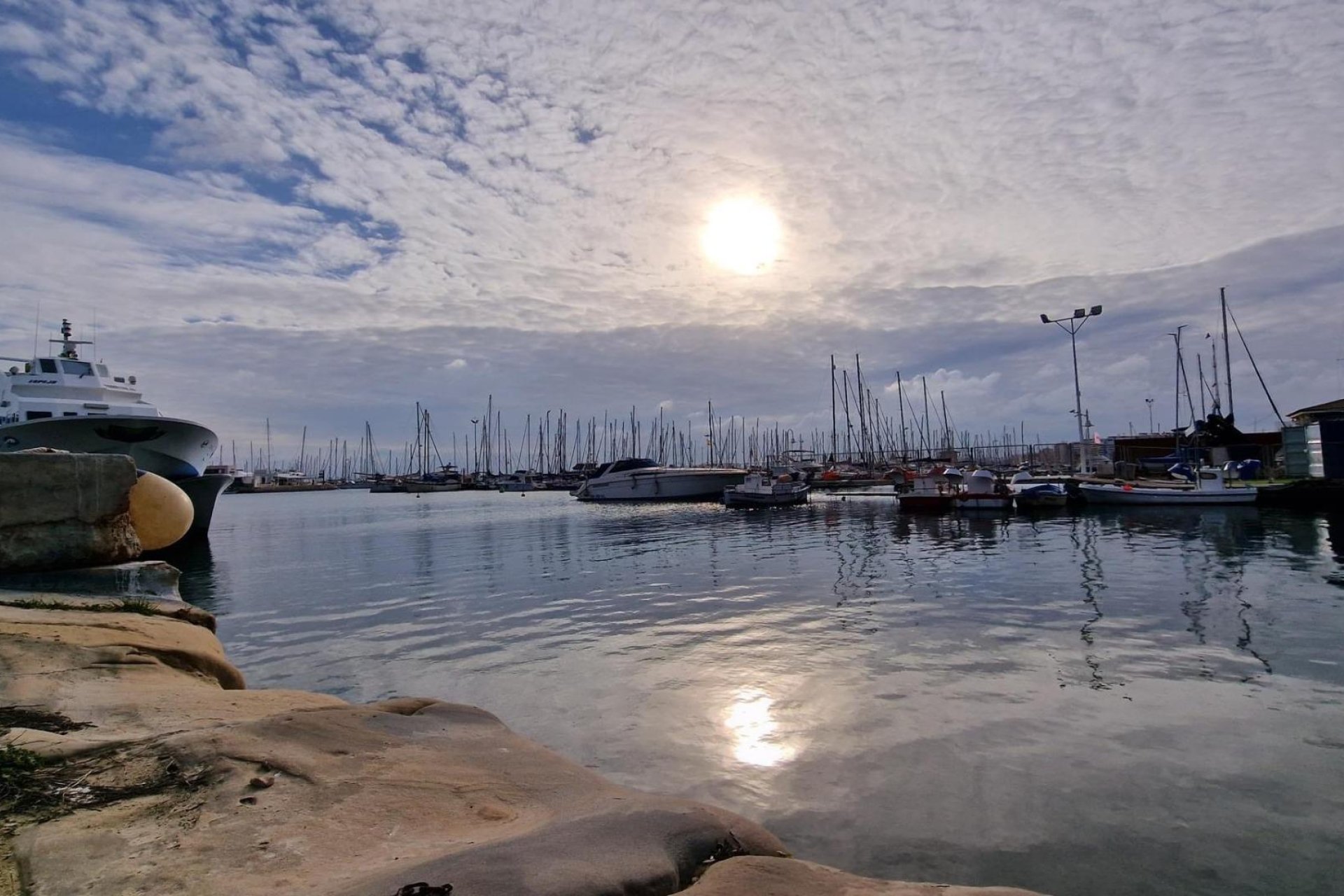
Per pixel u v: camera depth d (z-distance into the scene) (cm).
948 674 925
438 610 1527
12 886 296
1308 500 3189
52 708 521
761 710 812
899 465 7519
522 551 2672
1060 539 2480
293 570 2306
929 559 2086
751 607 1440
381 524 4541
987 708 793
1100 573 1720
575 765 485
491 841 337
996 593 1498
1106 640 1072
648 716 809
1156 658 972
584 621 1361
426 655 1134
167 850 327
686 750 707
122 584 928
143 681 605
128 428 2242
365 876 298
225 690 642
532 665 1053
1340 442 3195
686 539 2920
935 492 3831
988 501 3672
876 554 2245
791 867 325
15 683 560
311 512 6412
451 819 381
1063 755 664
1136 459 5369
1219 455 4434
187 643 718
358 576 2123
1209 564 1798
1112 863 492
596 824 354
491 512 5609
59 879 299
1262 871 480
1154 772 625
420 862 310
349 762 446
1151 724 734
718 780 634
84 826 349
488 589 1805
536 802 416
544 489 10494
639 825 353
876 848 517
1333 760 641
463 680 985
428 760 464
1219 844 513
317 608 1603
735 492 4941
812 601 1484
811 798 595
